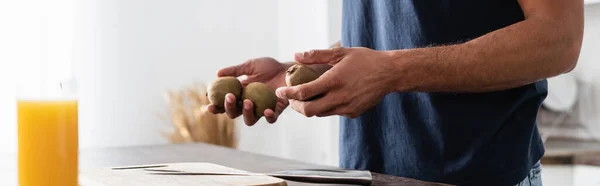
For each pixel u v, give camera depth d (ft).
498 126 4.92
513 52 4.31
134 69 14.57
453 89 4.44
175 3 14.96
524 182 5.10
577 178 8.88
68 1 13.71
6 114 13.11
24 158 3.95
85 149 6.50
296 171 4.74
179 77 15.06
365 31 5.49
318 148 14.66
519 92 4.92
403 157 5.19
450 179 4.98
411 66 4.35
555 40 4.34
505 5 4.87
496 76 4.34
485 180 4.93
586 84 10.30
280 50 15.99
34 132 3.91
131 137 14.61
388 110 5.27
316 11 14.15
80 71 13.97
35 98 3.92
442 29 4.96
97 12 14.08
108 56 14.26
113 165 5.48
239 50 15.67
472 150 4.92
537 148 5.22
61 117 3.93
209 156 5.95
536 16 4.43
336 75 4.28
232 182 4.25
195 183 4.25
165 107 14.90
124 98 14.49
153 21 14.74
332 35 13.57
